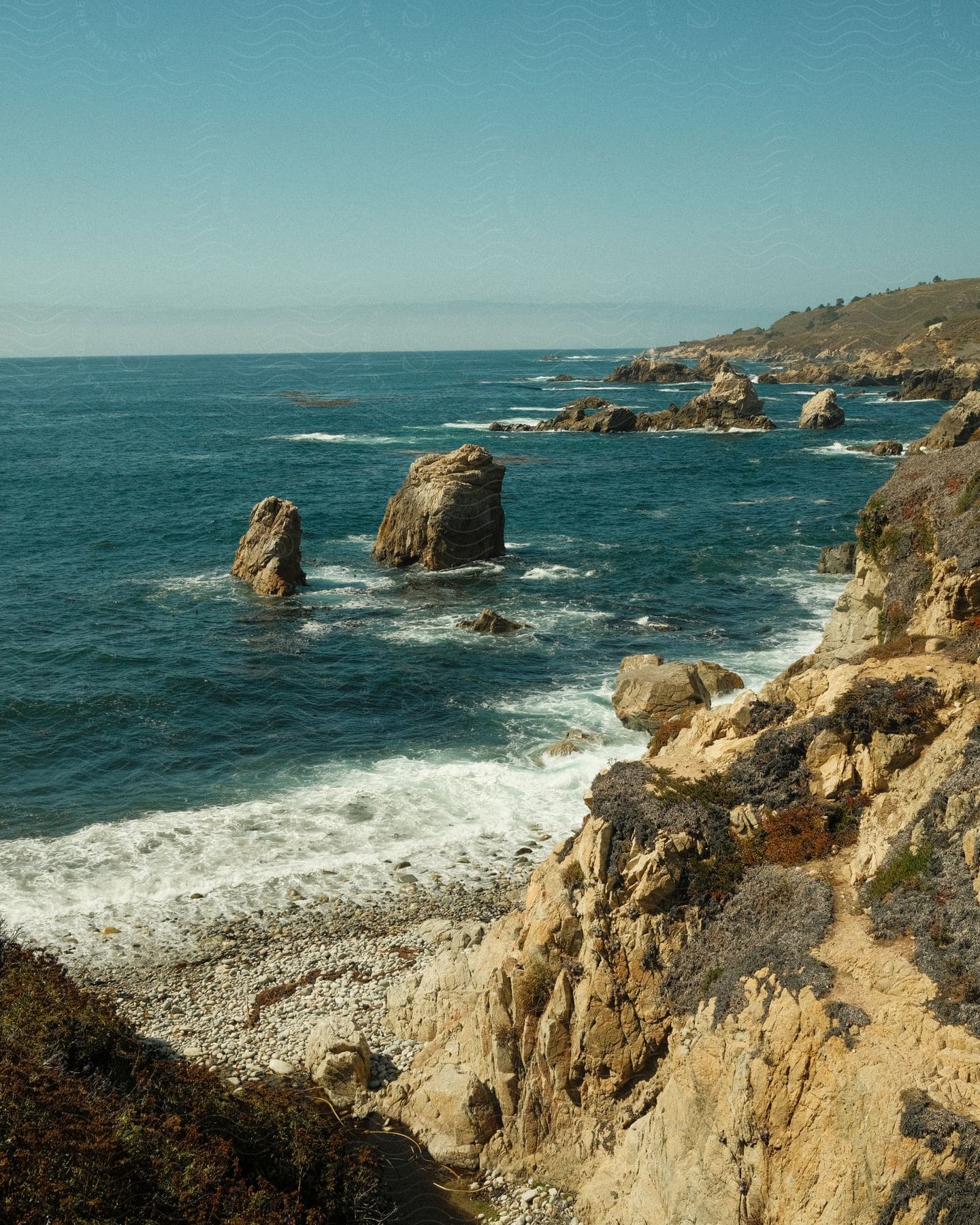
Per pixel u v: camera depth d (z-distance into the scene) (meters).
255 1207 14.39
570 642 45.09
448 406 172.25
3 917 23.75
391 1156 16.59
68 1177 13.58
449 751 33.84
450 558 59.16
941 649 21.05
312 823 28.73
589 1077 15.80
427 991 19.72
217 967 22.05
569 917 16.77
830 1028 12.39
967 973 12.46
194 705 37.78
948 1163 10.57
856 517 72.50
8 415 150.12
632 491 86.56
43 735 34.88
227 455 106.69
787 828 16.64
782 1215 12.08
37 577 56.66
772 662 41.62
